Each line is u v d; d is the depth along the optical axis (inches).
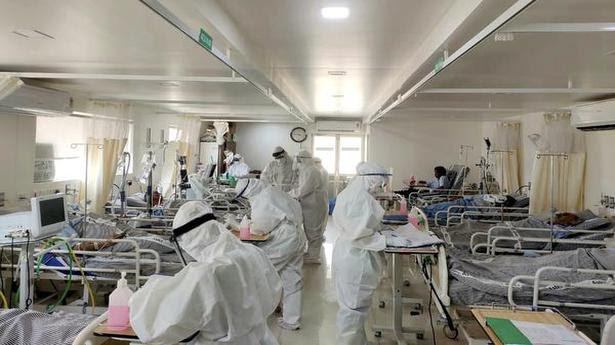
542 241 157.3
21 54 140.6
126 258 126.5
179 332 56.7
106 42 125.1
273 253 133.9
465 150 363.6
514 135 286.4
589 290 108.1
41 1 92.4
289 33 125.4
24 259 103.7
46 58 147.3
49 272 126.1
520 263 127.3
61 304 141.9
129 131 255.3
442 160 368.5
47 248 112.8
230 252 67.5
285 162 254.7
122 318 62.3
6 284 122.9
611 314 106.2
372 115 332.5
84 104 221.9
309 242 219.6
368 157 381.1
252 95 223.1
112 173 225.0
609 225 177.5
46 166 203.2
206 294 57.8
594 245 160.2
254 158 438.0
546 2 90.3
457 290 113.8
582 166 213.8
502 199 228.4
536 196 220.2
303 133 427.8
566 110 230.4
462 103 235.5
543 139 191.8
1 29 112.4
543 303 106.4
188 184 246.7
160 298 57.2
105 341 77.0
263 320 66.9
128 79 163.0
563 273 115.8
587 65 145.5
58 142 211.9
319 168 229.5
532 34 109.1
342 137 427.5
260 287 67.1
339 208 118.1
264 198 140.9
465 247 169.5
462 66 149.7
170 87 197.8
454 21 102.8
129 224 175.6
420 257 150.9
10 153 174.4
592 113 188.1
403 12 106.3
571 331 67.8
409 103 238.4
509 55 132.7
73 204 186.4
